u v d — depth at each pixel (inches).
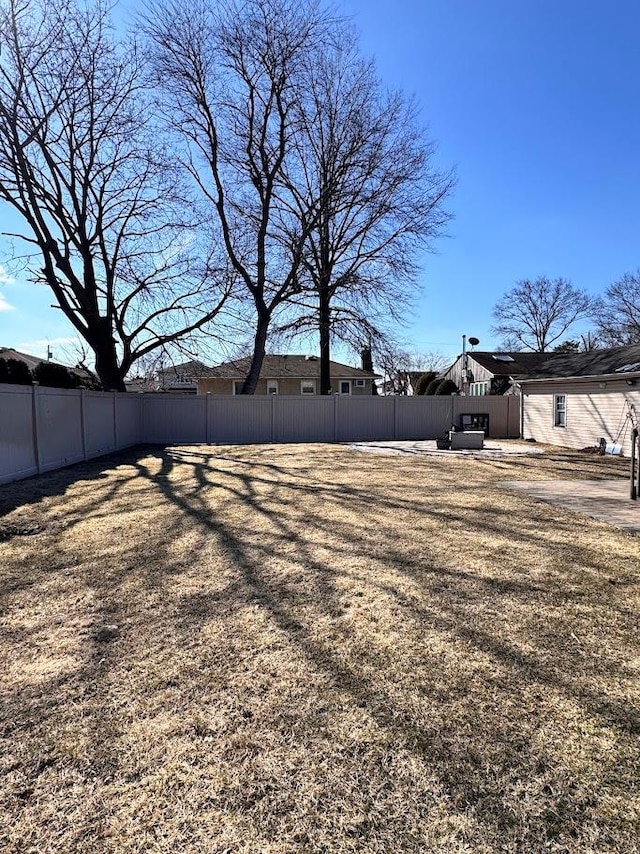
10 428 337.7
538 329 1911.9
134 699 93.7
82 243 639.8
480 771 75.1
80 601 140.1
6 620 128.3
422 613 131.4
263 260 742.5
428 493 298.0
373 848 61.7
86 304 644.7
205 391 1295.5
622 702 92.7
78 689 97.2
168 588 149.3
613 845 61.9
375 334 765.3
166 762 77.1
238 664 106.3
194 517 236.5
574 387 584.1
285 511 249.1
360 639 117.3
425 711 90.0
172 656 109.7
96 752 79.4
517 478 357.7
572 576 158.2
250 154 706.2
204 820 66.3
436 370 2106.3
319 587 149.4
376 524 222.7
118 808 68.2
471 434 575.8
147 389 1151.0
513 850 61.2
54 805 68.8
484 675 102.0
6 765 76.5
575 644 115.1
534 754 78.7
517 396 757.9
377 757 78.2
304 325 807.1
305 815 67.1
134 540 199.0
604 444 529.3
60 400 417.7
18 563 172.4
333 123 741.9
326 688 97.3
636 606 135.9
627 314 1595.7
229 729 85.0
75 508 256.8
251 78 673.6
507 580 154.8
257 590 147.3
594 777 73.7
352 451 554.6
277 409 702.5
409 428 738.8
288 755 78.7
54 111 580.1
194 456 505.7
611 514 242.2
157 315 720.3
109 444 542.6
